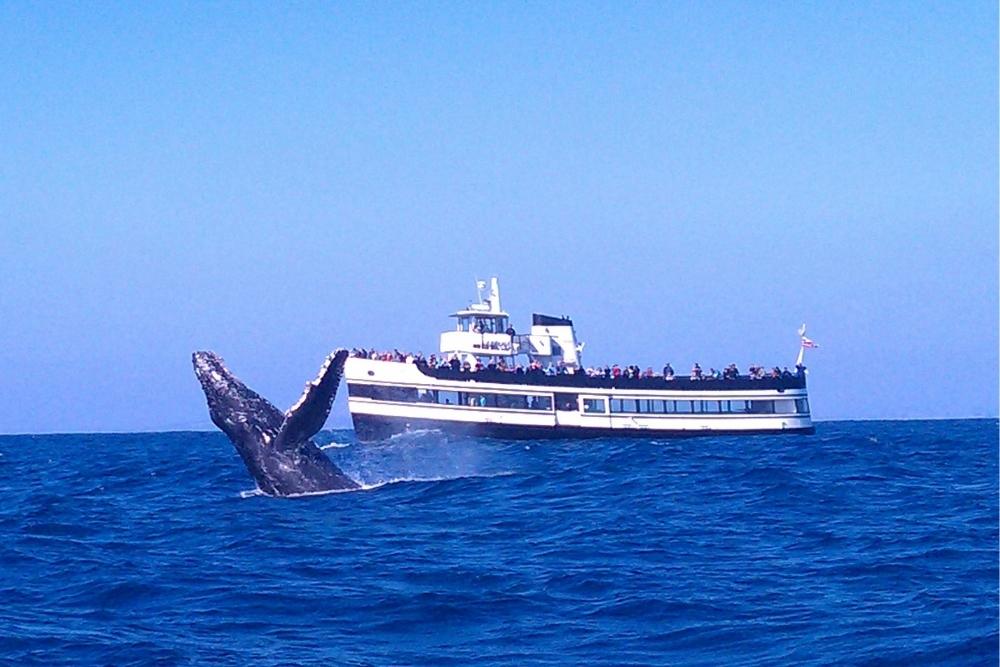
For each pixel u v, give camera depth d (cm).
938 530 5475
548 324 16900
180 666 3108
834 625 3462
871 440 14388
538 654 3250
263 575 4469
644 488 7800
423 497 7081
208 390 6003
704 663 3117
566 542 5278
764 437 15775
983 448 12750
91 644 3378
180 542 5428
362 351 16225
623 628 3541
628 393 15850
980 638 3164
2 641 3416
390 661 3183
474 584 4234
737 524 5869
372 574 4466
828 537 5334
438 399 15825
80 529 6041
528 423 15738
